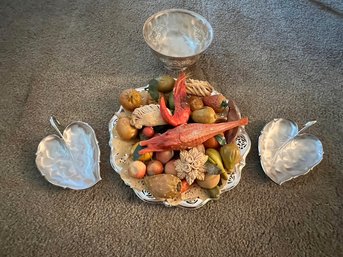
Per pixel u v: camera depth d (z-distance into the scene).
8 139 0.59
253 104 0.65
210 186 0.49
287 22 0.76
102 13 0.76
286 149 0.57
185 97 0.53
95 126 0.61
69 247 0.50
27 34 0.72
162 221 0.52
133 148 0.51
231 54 0.71
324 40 0.74
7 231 0.51
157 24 0.65
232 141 0.52
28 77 0.66
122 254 0.50
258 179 0.56
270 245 0.51
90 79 0.66
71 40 0.71
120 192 0.54
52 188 0.54
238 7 0.78
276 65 0.70
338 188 0.57
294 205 0.55
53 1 0.77
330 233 0.53
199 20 0.64
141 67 0.68
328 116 0.64
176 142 0.48
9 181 0.55
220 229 0.52
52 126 0.61
